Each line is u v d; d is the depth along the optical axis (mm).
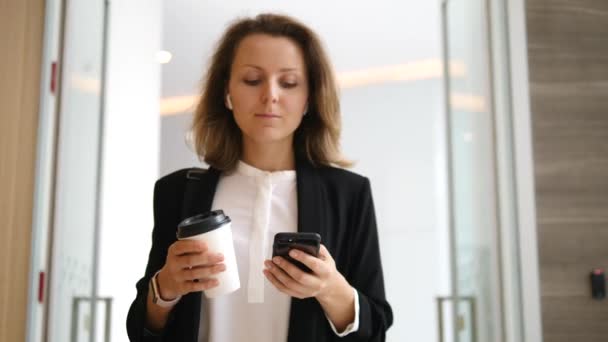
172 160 5129
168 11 3699
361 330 989
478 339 1891
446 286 4895
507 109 1853
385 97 5129
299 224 1035
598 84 1904
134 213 2852
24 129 1658
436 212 5016
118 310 2705
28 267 1607
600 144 1880
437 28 4148
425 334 4883
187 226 894
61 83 1672
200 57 4285
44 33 1703
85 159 1818
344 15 3957
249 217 1065
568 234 1842
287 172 1096
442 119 5051
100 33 1937
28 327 1585
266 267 924
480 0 1883
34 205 1628
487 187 1826
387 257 5027
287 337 989
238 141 1139
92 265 1864
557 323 1805
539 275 1821
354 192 1104
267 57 1038
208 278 905
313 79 1122
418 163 5074
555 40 1920
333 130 1139
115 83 2826
